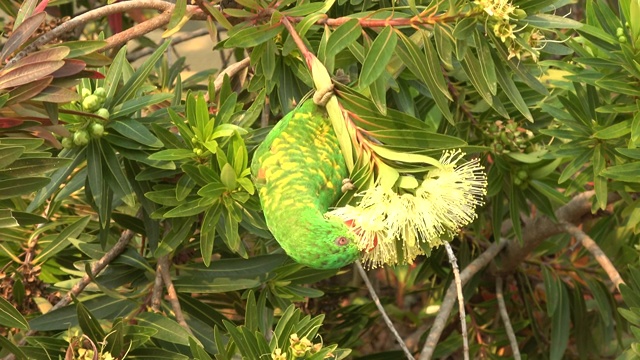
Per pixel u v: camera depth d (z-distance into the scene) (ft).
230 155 18.10
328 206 14.76
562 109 23.49
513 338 25.31
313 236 14.07
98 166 18.84
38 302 23.32
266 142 15.06
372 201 14.02
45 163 16.52
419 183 14.55
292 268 21.07
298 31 17.22
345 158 14.78
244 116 19.84
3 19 30.12
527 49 16.49
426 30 16.80
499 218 23.93
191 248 21.50
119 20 27.32
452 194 14.33
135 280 21.27
